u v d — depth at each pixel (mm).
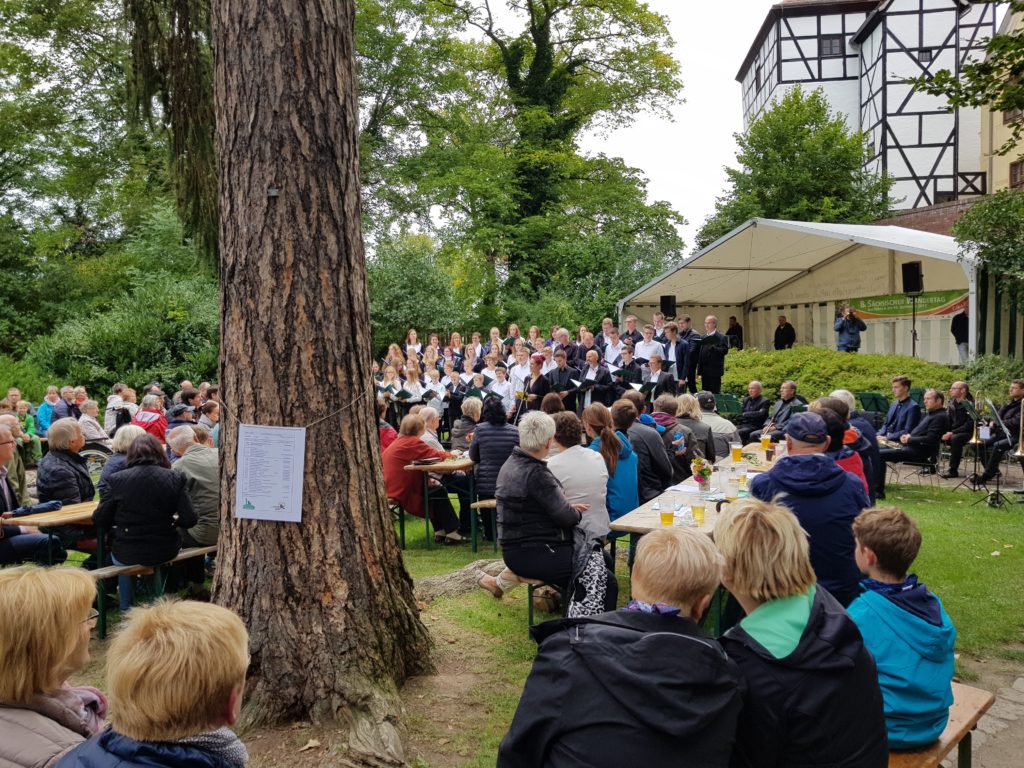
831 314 20594
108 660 1608
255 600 3469
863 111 31781
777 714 1878
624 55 28938
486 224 26797
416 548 7469
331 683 3385
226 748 1604
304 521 3471
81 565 6312
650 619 1875
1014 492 8922
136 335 18984
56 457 6188
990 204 13250
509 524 4406
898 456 9398
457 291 25938
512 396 13523
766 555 2027
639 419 6840
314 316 3494
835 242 18172
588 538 4422
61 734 1794
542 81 28812
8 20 22547
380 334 22172
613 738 1688
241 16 3451
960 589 5578
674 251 28969
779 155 27969
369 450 3691
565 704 1759
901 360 14109
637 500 5574
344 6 3623
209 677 1562
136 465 5086
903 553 2494
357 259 3684
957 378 12867
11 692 1782
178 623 1616
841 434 4750
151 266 24219
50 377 18344
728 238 17438
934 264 17609
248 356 3494
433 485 7609
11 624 1771
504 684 3982
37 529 5930
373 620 3615
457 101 28609
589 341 13781
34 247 25406
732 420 12055
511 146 28359
